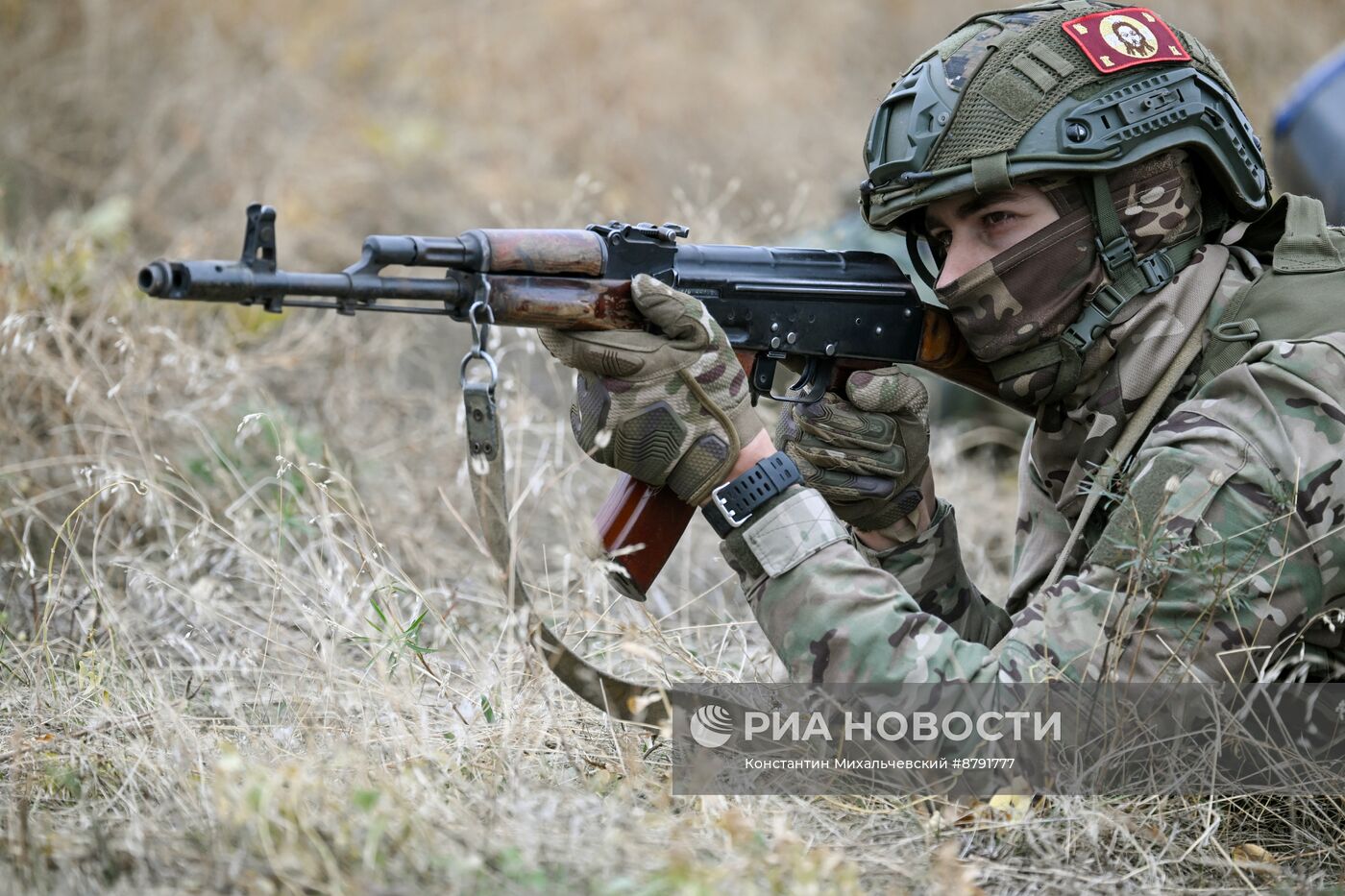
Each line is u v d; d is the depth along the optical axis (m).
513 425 14.33
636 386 8.31
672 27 34.22
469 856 7.15
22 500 12.20
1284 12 34.50
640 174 29.19
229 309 16.95
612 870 7.22
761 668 10.69
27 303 14.35
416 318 18.44
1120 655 8.29
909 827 8.37
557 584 12.45
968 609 10.27
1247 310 8.81
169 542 11.94
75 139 24.78
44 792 8.38
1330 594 8.27
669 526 8.94
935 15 38.56
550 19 32.12
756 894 7.02
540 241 8.04
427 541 13.58
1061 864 8.16
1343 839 8.73
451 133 28.86
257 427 12.28
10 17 26.53
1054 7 9.18
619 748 8.89
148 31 27.22
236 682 10.45
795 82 34.16
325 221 25.05
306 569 12.68
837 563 8.41
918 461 9.91
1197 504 8.18
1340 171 15.55
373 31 31.33
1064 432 9.52
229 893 6.82
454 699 9.53
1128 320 8.97
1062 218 8.90
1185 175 9.04
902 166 9.13
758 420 8.55
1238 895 7.99
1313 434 8.13
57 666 10.29
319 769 7.98
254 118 26.78
